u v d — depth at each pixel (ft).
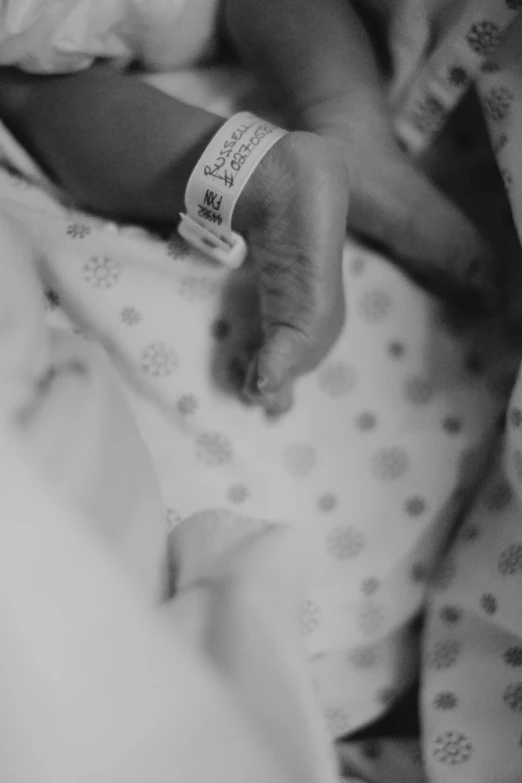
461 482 2.21
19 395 1.56
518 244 2.43
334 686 2.10
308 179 1.95
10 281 1.75
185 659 1.04
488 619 1.99
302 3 2.30
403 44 2.36
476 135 2.50
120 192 2.27
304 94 2.28
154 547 1.66
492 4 2.17
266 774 1.05
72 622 0.96
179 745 0.98
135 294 2.20
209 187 2.02
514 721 1.85
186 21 2.38
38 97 2.37
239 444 2.14
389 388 2.24
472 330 2.34
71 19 2.23
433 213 2.23
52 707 0.90
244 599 1.44
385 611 2.13
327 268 2.00
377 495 2.16
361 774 2.01
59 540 1.00
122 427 1.78
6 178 2.45
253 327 2.22
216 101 2.52
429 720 1.94
